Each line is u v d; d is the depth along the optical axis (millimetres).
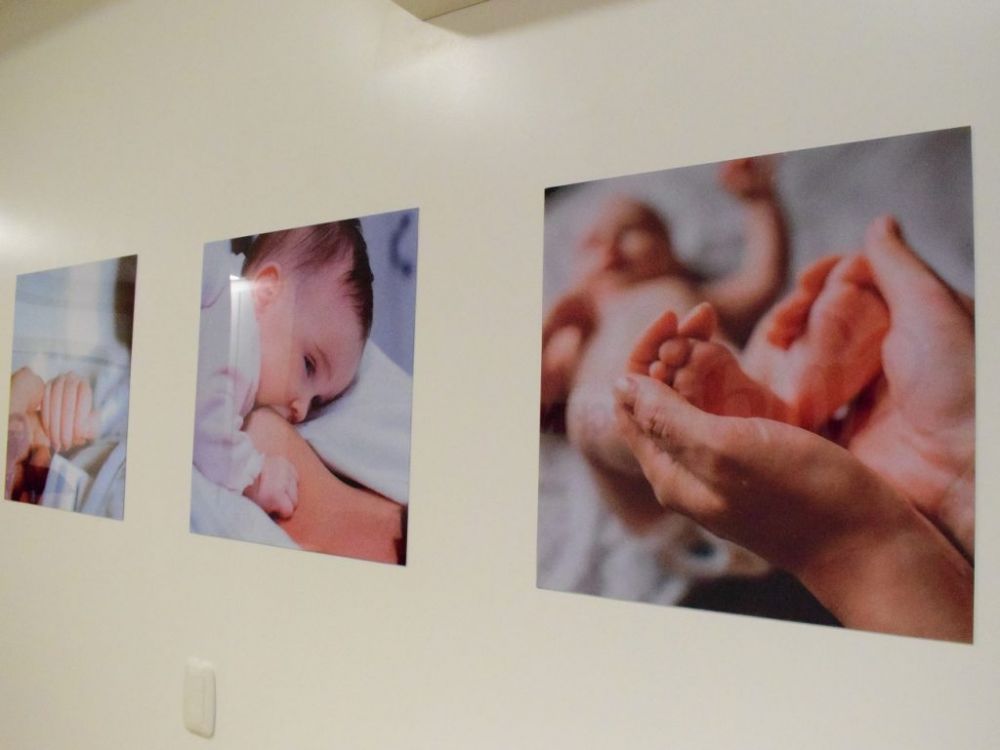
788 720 685
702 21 779
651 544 762
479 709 864
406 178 985
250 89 1175
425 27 987
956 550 625
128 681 1259
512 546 853
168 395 1246
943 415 636
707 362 745
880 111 683
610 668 779
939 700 625
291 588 1052
